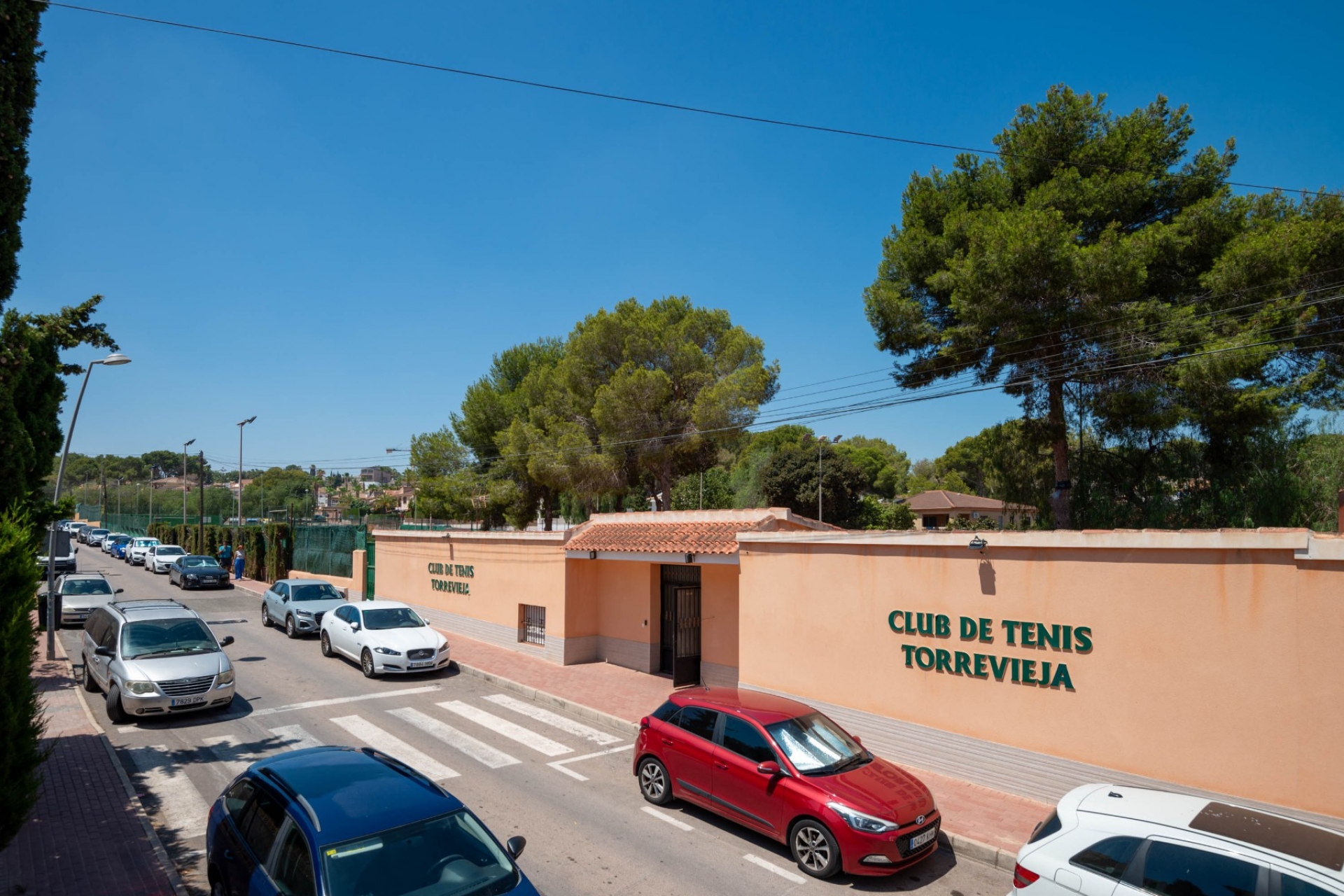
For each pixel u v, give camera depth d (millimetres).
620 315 30609
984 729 9570
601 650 17625
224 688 12664
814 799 7598
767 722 8547
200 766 10328
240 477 39688
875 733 10719
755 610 12555
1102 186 19922
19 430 7441
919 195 23781
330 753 6539
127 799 8891
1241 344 16094
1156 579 8227
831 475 52000
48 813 8438
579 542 16891
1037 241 17516
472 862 5289
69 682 14961
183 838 8086
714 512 15609
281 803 5609
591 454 29266
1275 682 7387
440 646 16406
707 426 27328
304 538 34000
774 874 7605
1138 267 17328
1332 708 7051
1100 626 8617
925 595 10250
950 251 21875
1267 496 17078
